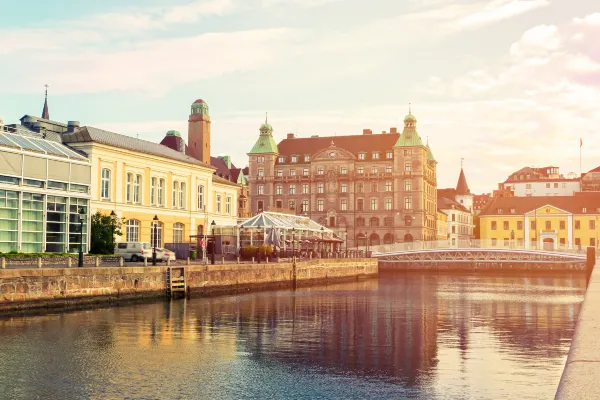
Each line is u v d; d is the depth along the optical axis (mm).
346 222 160125
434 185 172500
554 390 20359
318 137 171750
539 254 113438
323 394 19891
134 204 77312
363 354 26984
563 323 38500
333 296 60719
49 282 41906
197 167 91125
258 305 49219
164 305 48000
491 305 51344
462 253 127312
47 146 60531
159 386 20906
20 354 26422
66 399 19141
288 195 166625
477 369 23734
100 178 71562
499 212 166375
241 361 25281
